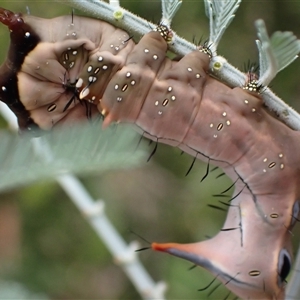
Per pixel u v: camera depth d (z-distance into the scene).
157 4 0.22
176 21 0.22
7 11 0.15
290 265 0.15
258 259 0.15
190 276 0.22
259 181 0.15
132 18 0.15
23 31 0.15
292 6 0.22
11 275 0.22
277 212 0.15
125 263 0.17
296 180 0.15
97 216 0.18
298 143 0.15
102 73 0.15
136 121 0.15
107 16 0.15
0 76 0.15
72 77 0.15
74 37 0.15
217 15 0.15
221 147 0.15
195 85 0.15
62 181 0.17
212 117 0.15
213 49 0.15
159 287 0.17
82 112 0.15
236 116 0.15
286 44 0.14
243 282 0.15
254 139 0.15
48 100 0.15
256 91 0.15
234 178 0.15
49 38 0.15
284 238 0.15
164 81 0.15
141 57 0.15
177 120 0.15
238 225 0.15
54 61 0.15
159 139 0.15
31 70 0.15
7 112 0.17
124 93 0.15
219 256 0.15
